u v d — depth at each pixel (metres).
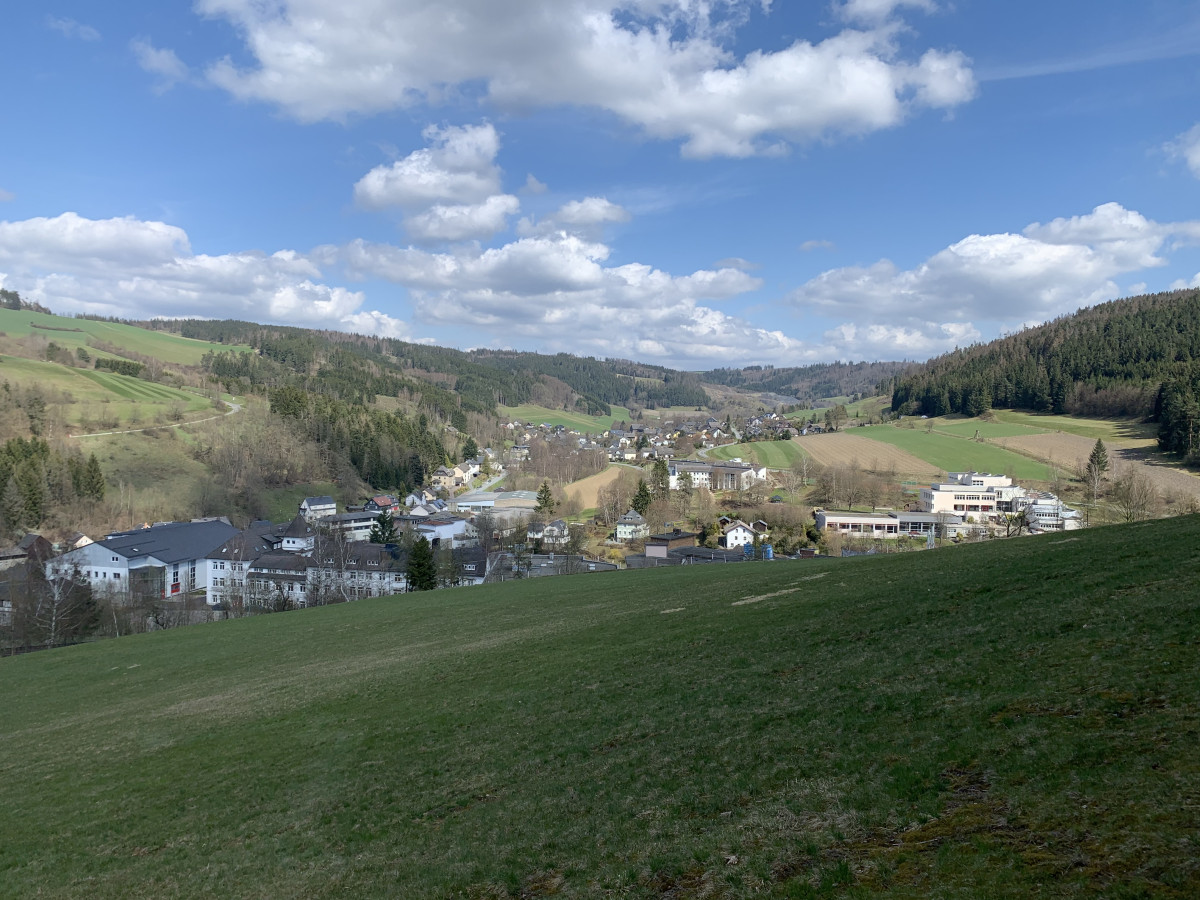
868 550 122.81
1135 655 15.16
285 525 144.88
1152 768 10.55
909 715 15.31
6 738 31.52
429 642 39.44
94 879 16.22
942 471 180.38
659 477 172.88
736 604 34.41
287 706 29.11
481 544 127.19
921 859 10.01
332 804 18.28
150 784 22.22
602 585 55.41
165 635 57.09
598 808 14.67
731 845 11.76
